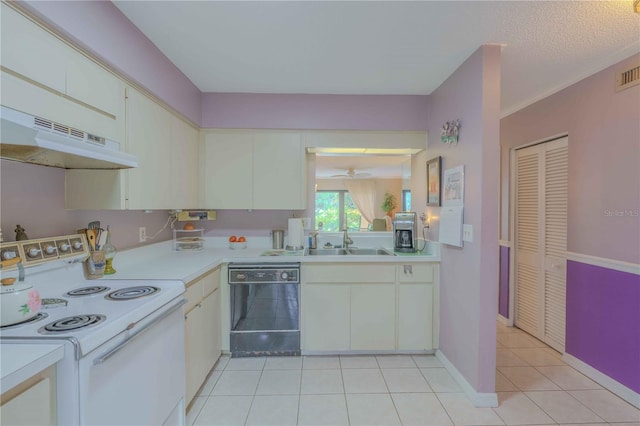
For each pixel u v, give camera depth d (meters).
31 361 0.85
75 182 1.60
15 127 0.94
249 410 1.85
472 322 1.97
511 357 2.53
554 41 1.83
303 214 3.05
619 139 2.00
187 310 1.79
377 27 1.73
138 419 1.26
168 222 2.69
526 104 2.88
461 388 2.08
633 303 1.91
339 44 1.92
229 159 2.76
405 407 1.88
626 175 1.95
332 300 2.51
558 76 2.30
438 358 2.49
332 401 1.94
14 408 0.81
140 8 1.57
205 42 1.90
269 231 3.02
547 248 2.76
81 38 1.32
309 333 2.51
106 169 1.60
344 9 1.58
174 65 2.19
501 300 3.32
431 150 2.68
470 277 2.00
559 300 2.62
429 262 2.52
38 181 1.45
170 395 1.52
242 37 1.84
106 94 1.52
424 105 2.78
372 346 2.53
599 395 2.01
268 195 2.77
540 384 2.14
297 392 2.03
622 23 1.65
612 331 2.04
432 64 2.16
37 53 1.15
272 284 2.46
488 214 1.88
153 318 1.35
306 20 1.67
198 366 1.96
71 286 1.56
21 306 1.08
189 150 2.52
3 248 1.23
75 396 0.96
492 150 1.88
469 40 1.84
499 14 1.60
